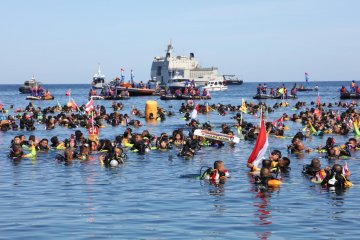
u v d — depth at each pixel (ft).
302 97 496.64
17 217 56.34
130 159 104.78
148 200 65.26
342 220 54.54
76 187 74.59
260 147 89.35
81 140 132.16
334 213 57.72
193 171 89.56
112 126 194.29
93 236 48.80
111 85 512.63
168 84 580.71
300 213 57.82
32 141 123.75
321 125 164.14
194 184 76.84
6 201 64.95
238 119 191.42
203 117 244.01
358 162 99.19
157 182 78.64
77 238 48.16
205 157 107.96
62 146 122.42
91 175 85.35
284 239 47.65
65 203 63.57
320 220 54.60
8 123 180.55
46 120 198.49
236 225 52.70
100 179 81.46
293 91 469.57
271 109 289.12
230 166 95.45
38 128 185.57
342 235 48.85
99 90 644.69
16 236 48.83
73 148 121.19
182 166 95.50
